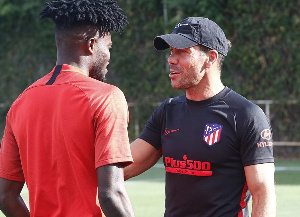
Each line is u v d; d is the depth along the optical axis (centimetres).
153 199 2264
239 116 844
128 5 4162
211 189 848
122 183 712
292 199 2206
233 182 848
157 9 4091
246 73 3825
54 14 745
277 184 2569
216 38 862
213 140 847
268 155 838
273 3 3762
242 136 838
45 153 731
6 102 4509
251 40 3806
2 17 4475
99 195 704
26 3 4391
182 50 856
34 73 4453
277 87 3762
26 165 756
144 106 4125
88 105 713
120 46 4181
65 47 752
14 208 789
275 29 3756
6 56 4516
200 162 851
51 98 733
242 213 856
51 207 732
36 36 4425
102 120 708
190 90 867
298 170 3050
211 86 863
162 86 4081
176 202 870
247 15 3812
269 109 3778
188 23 862
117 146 707
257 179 831
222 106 855
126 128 721
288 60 3734
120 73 4200
